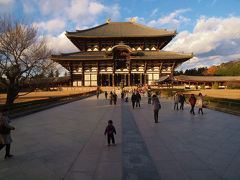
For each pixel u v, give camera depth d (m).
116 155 5.47
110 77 60.84
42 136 7.57
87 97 32.12
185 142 6.65
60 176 4.24
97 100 25.78
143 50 64.31
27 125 9.63
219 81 54.03
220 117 11.70
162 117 11.84
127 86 57.66
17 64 16.77
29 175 4.30
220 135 7.54
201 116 12.13
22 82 17.98
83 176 4.23
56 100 21.02
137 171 4.43
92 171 4.47
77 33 62.25
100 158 5.26
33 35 17.70
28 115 12.80
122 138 7.21
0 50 15.62
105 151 5.81
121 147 6.18
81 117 11.98
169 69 58.47
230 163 4.85
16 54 16.91
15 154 5.61
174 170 4.48
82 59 53.78
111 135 6.39
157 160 5.07
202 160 5.06
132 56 55.69
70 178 4.14
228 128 8.73
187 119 11.08
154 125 9.48
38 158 5.30
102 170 4.51
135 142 6.69
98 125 9.59
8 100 17.38
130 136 7.48
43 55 18.55
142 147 6.14
